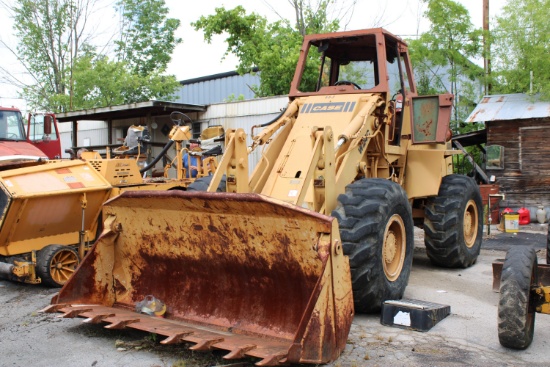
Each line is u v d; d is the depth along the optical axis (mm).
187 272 4695
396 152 6363
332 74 6953
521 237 10500
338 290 3809
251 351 3715
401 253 5391
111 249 4945
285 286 4250
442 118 6066
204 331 4184
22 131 10375
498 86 15508
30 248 6910
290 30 17500
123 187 7762
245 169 5441
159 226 4629
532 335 4375
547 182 13242
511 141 13578
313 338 3600
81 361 4102
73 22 24453
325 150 5016
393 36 6465
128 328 4781
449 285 6426
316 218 3777
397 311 4816
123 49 25797
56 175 7090
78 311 4492
